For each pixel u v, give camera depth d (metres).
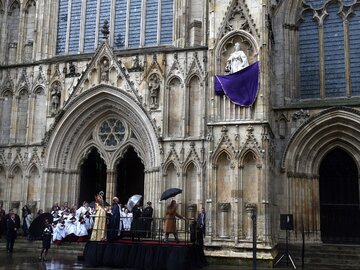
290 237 29.23
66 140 34.50
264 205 25.67
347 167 30.52
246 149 26.53
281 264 25.50
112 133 34.41
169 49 32.88
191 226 25.08
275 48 31.91
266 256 24.86
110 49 33.72
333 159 30.89
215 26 28.66
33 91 35.62
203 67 31.98
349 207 30.09
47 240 25.48
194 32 32.94
